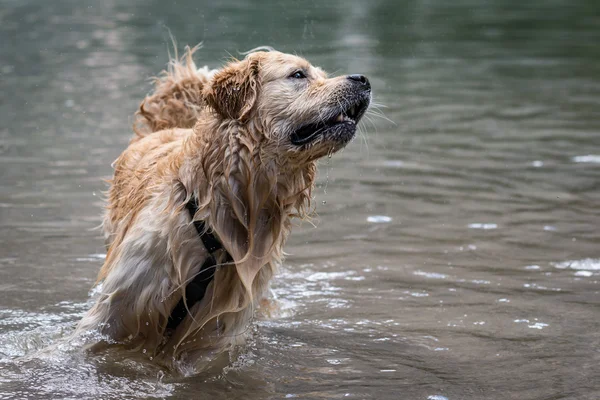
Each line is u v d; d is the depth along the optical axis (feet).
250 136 23.99
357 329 27.96
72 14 125.59
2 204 39.86
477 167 48.29
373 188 44.57
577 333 27.22
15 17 120.88
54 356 24.89
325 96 24.35
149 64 79.46
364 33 106.83
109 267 26.61
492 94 69.87
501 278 32.45
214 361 25.30
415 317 28.99
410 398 22.39
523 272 33.01
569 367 24.48
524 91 71.05
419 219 39.60
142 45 91.61
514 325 28.07
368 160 50.24
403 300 30.55
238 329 26.32
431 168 48.24
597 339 26.68
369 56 87.86
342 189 44.45
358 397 22.48
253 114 24.09
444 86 73.10
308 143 24.27
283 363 25.12
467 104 65.82
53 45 92.48
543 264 33.81
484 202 41.96
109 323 25.38
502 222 38.96
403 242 36.60
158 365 25.04
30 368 24.12
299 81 24.50
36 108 61.11
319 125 24.67
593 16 126.31
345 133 24.40
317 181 45.93
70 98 64.59
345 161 50.16
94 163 46.96
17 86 69.31
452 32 109.91
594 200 42.01
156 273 24.80
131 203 27.02
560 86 73.41
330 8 138.21
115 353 25.44
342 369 24.61
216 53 82.12
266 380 23.82
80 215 38.68
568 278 32.35
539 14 130.00
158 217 24.89
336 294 31.12
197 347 25.93
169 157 26.32
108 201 31.99
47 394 22.41
